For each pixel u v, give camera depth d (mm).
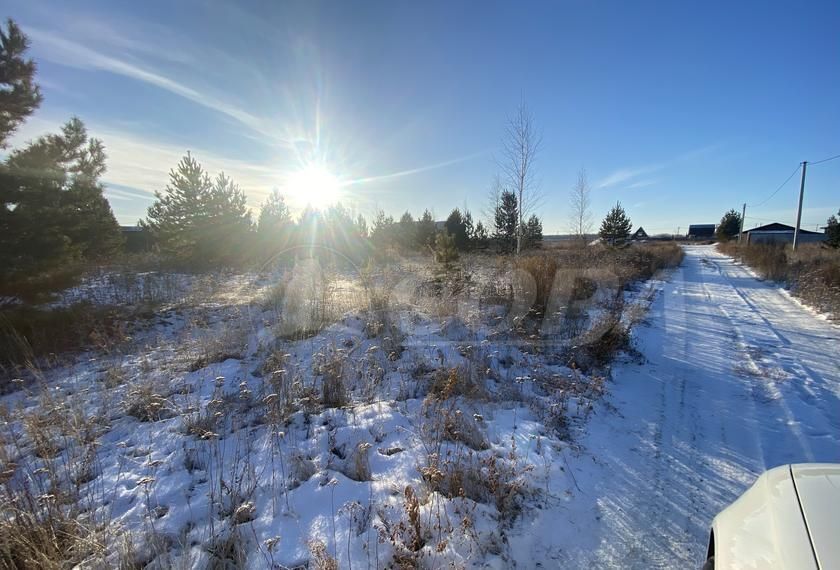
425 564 2279
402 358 5922
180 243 18297
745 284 15367
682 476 3332
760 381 5508
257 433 3799
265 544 2398
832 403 4785
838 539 1405
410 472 3180
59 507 2549
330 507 2744
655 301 11656
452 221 23438
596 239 30484
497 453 3492
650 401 4910
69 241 7922
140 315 8086
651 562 2439
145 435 3748
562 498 2992
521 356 6285
